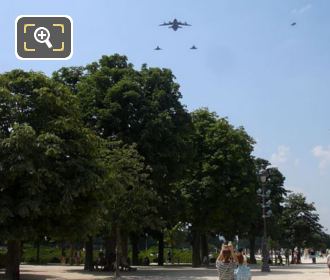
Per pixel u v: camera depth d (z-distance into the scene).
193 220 54.91
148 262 61.78
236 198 53.75
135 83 43.00
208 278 32.78
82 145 26.67
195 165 54.06
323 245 91.69
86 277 32.69
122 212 32.38
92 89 42.47
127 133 41.81
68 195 24.52
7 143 23.66
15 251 26.92
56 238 27.52
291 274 39.69
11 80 26.95
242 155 55.75
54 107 26.86
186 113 45.62
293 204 90.69
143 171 39.53
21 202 23.88
